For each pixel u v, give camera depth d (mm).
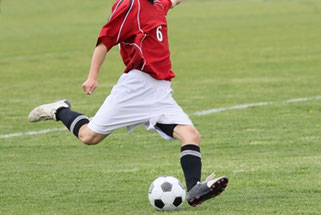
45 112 19969
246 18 119188
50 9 145750
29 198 20250
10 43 88250
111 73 57188
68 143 29797
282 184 21328
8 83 52000
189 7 151500
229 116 35938
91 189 21328
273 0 159750
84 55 72812
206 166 24516
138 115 18422
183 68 58812
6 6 148875
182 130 18234
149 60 18344
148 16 18422
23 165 25391
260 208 18344
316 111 36812
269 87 46312
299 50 70812
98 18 129250
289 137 29953
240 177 22516
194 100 41625
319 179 21875
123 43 18625
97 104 41469
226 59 65000
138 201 19656
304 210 18062
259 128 32375
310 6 140625
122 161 25906
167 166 24703
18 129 33438
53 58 70250
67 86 49875
